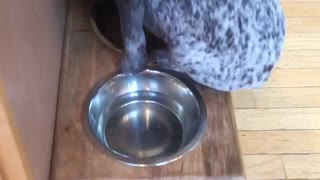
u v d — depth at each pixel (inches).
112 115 35.5
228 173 30.4
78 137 31.9
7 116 20.7
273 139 47.4
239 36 32.9
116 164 30.5
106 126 34.8
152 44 35.9
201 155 31.1
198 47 32.6
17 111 21.8
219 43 32.6
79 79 35.3
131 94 36.1
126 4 32.2
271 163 45.6
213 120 33.3
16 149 22.4
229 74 34.3
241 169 30.6
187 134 33.7
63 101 33.8
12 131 21.4
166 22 32.4
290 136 47.7
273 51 35.7
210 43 32.5
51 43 32.7
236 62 33.8
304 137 47.7
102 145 31.6
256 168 45.1
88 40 38.2
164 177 30.0
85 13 40.2
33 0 26.6
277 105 50.3
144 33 34.8
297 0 62.6
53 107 32.4
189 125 34.2
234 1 32.2
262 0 34.5
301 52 55.9
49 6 32.4
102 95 34.9
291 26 59.2
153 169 30.3
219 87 35.0
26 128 23.5
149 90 36.2
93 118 33.7
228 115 33.6
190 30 32.2
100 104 34.8
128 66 34.9
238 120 48.8
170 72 35.7
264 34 34.3
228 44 32.8
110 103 35.5
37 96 26.7
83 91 34.6
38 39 27.7
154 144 34.2
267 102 50.4
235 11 32.3
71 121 32.7
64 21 39.4
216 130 32.7
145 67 35.5
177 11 31.8
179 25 32.1
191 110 34.7
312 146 47.0
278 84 52.1
